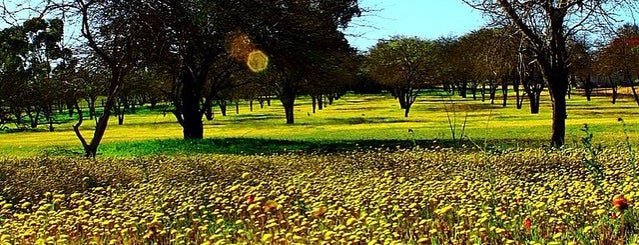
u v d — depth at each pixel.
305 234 8.05
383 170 15.27
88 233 8.50
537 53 24.08
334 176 13.34
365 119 62.00
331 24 30.06
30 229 8.53
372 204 9.43
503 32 24.80
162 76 34.41
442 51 81.75
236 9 27.80
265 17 28.27
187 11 25.80
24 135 52.78
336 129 46.75
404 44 81.62
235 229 8.42
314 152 23.38
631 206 7.96
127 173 15.76
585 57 48.91
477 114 65.50
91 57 29.17
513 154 18.08
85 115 86.94
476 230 7.51
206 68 30.75
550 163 15.79
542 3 22.94
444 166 15.59
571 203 8.80
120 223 8.98
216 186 11.81
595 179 10.65
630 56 64.12
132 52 23.81
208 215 9.64
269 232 8.00
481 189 9.99
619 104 79.56
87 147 22.34
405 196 9.74
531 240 7.30
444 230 7.86
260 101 102.62
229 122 64.12
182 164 17.39
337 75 31.16
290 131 46.50
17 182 14.48
